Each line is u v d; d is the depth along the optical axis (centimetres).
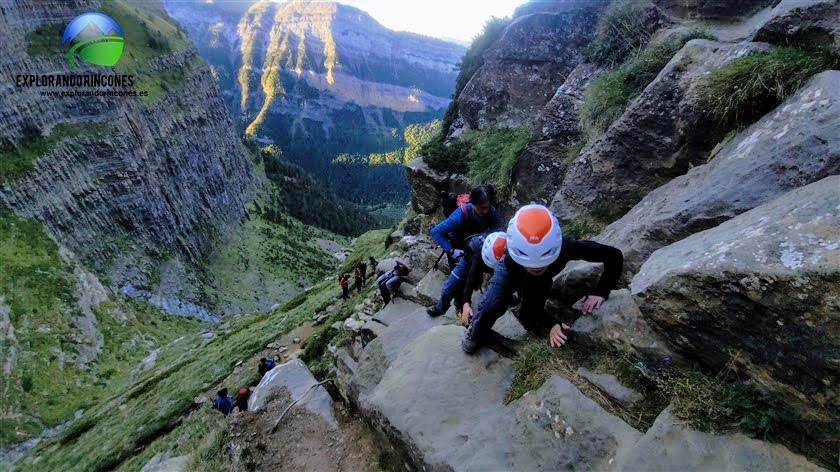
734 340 317
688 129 593
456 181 1321
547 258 374
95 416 2141
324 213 13050
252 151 13388
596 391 402
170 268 5628
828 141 372
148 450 1427
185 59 8881
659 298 357
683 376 351
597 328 430
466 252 538
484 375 491
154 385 2175
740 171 434
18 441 2505
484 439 413
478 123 1391
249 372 1627
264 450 647
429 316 710
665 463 312
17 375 2850
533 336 499
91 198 4941
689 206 456
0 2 4522
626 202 692
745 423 304
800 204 319
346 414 699
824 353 270
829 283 263
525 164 1046
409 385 507
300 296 2953
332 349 995
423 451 436
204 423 729
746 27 751
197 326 5041
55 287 3594
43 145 4556
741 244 318
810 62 469
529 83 1259
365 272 2066
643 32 898
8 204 3950
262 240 8900
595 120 854
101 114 5409
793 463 279
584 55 1030
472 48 1620
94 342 3462
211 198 8056
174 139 7138
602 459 354
